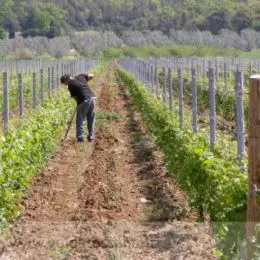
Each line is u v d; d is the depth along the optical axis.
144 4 173.50
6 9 159.62
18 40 124.94
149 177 16.97
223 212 9.69
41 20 158.62
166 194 14.78
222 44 121.12
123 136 25.33
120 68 83.38
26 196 14.55
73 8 173.12
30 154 15.72
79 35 154.00
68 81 23.48
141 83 39.50
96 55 139.25
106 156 20.45
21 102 21.05
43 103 25.45
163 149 18.77
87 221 12.59
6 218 12.48
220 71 47.06
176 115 20.17
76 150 21.81
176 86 38.06
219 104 27.05
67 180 16.83
